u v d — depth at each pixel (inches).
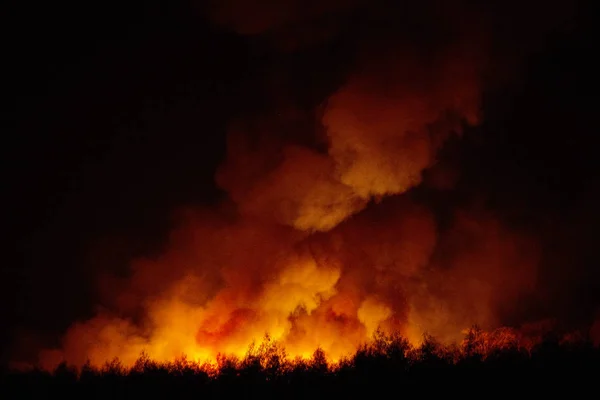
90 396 500.1
